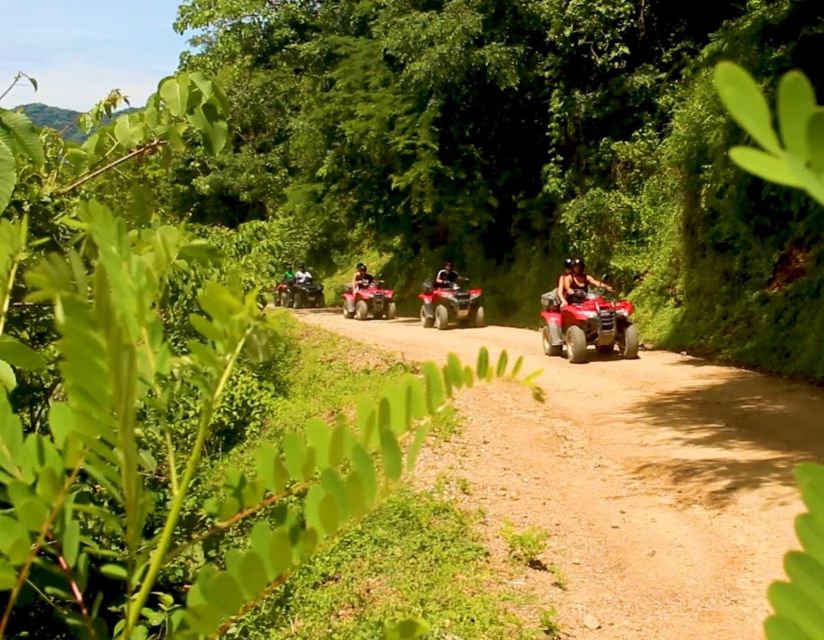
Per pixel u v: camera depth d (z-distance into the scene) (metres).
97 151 3.23
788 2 11.43
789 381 11.81
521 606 5.65
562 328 14.37
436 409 1.05
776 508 7.03
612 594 5.89
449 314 20.02
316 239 30.80
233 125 30.52
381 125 22.50
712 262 15.73
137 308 1.09
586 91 21.27
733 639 5.19
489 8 21.36
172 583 3.73
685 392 11.45
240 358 1.06
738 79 0.47
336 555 6.19
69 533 1.07
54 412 1.06
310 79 27.39
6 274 1.40
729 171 13.09
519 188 23.78
